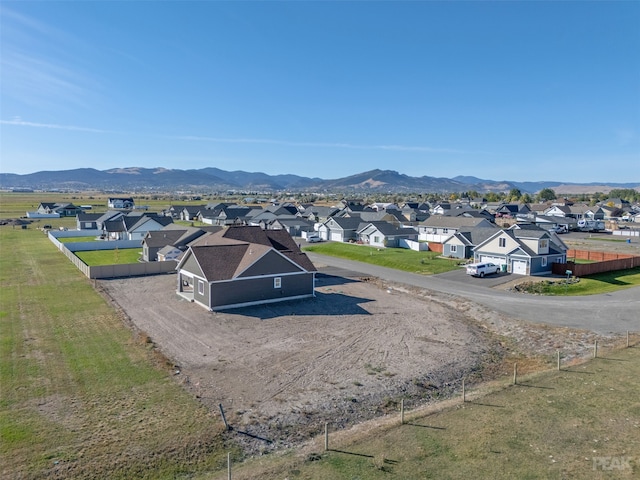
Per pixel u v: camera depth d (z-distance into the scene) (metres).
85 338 26.56
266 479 13.75
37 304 33.91
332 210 110.81
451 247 58.59
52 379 20.88
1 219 112.19
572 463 14.17
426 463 14.34
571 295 38.19
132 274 45.75
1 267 48.97
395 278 45.78
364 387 20.81
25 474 13.91
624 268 49.88
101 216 93.19
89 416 17.56
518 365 23.77
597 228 99.56
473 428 16.56
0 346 24.95
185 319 30.92
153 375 21.59
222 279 33.34
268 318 31.47
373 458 14.73
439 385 21.28
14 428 16.53
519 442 15.49
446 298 37.56
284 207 106.31
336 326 29.78
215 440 16.12
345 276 46.94
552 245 49.94
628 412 17.53
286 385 20.89
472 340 27.50
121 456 14.96
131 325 29.30
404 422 17.22
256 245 37.59
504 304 35.12
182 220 122.81
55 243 68.56
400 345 26.36
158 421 17.28
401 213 104.94
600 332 28.22
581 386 20.12
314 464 14.48
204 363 23.31
